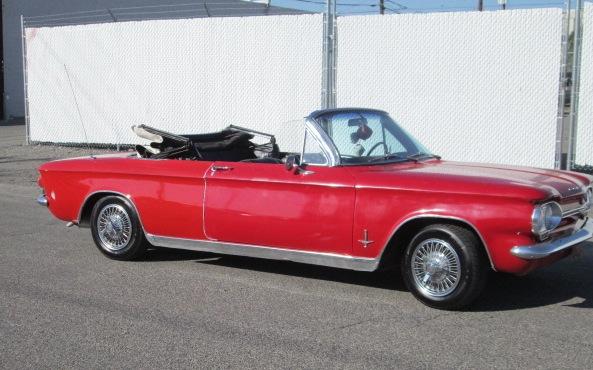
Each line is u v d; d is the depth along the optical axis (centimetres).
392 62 1272
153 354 447
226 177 618
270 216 595
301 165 585
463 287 522
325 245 573
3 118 3064
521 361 432
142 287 606
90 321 512
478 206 510
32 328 498
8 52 3064
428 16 1230
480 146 1211
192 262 700
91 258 716
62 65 1698
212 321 512
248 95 1446
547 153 1159
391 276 642
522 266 504
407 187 534
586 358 437
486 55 1188
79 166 712
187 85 1520
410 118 1266
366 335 481
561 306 548
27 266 681
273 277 641
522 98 1168
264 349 454
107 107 1644
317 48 1354
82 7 3288
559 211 519
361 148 599
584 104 1109
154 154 714
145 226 677
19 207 1039
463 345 461
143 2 3519
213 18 1462
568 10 1118
